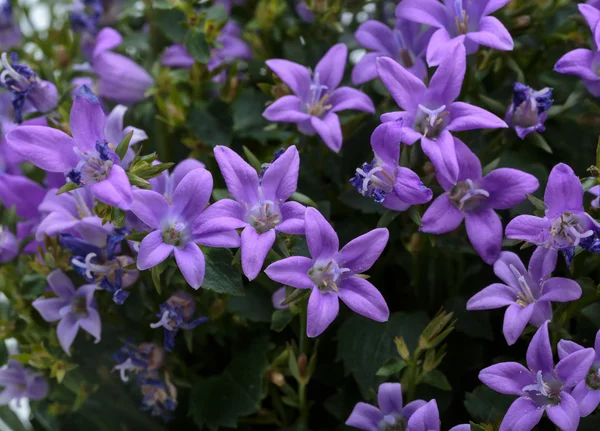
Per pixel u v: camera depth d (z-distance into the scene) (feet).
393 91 1.05
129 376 1.21
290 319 1.08
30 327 1.19
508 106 1.12
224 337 1.20
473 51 1.10
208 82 1.23
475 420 1.09
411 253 1.16
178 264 0.98
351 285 1.00
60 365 1.16
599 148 1.04
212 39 1.20
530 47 1.21
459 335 1.16
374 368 1.12
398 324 1.13
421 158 1.06
